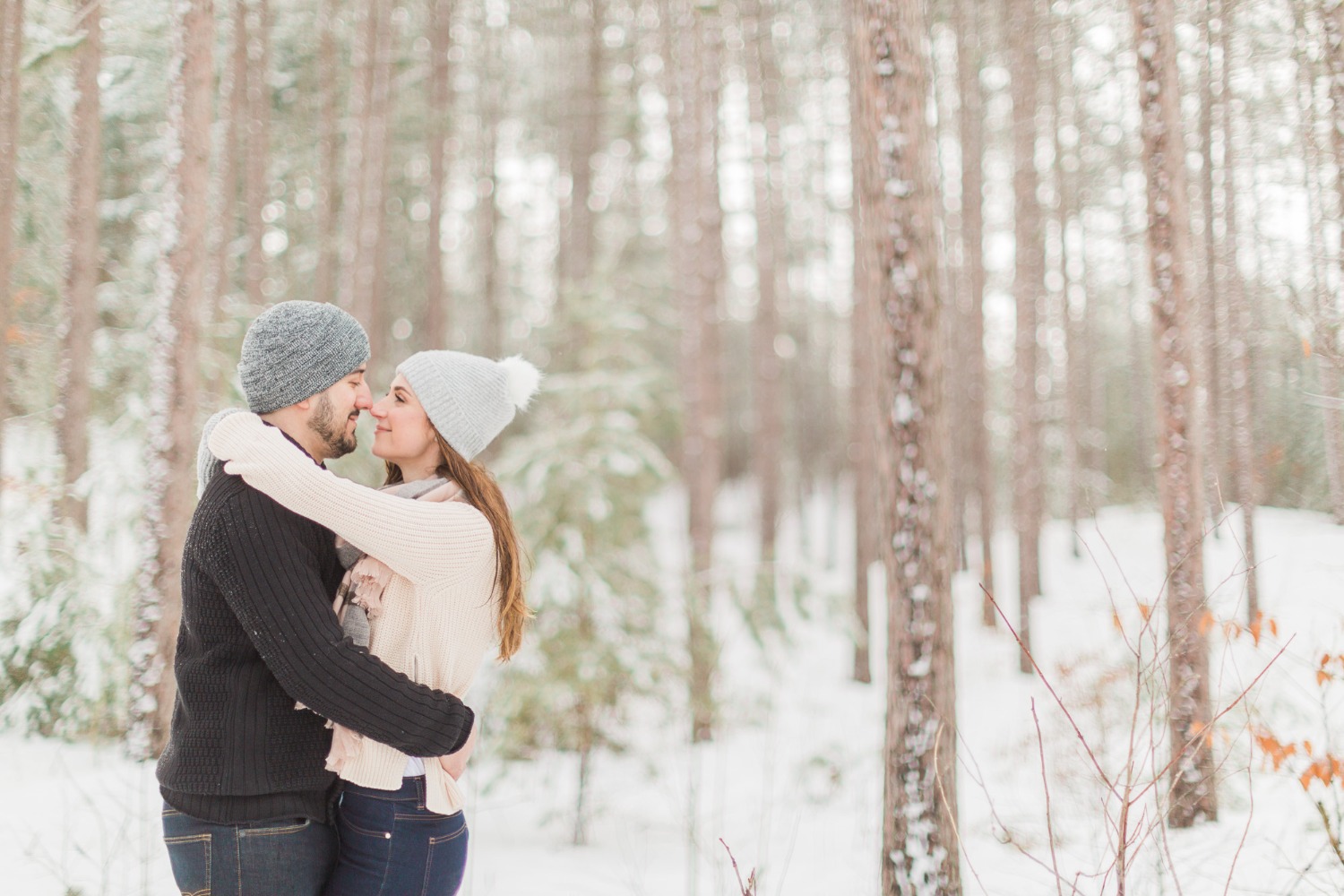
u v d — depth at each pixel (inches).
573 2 685.3
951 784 146.3
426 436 72.8
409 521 64.4
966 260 682.8
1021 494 482.3
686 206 478.9
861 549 473.7
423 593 65.6
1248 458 253.1
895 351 151.4
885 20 152.6
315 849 63.8
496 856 199.2
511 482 272.7
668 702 247.0
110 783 177.8
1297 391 237.0
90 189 301.0
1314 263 202.4
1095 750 198.8
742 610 267.1
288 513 61.0
